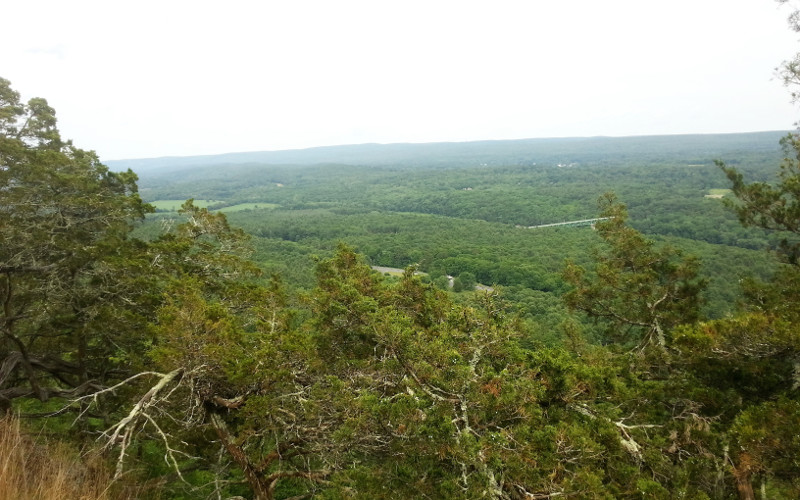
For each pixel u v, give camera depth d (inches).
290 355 305.7
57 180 423.5
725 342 270.4
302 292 417.4
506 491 226.1
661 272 510.3
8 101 522.0
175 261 476.7
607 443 235.6
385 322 291.3
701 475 236.2
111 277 439.8
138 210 499.2
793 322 261.9
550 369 295.6
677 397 308.8
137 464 380.8
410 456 243.1
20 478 198.8
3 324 434.0
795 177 379.9
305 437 294.8
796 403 225.1
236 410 326.6
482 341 337.7
